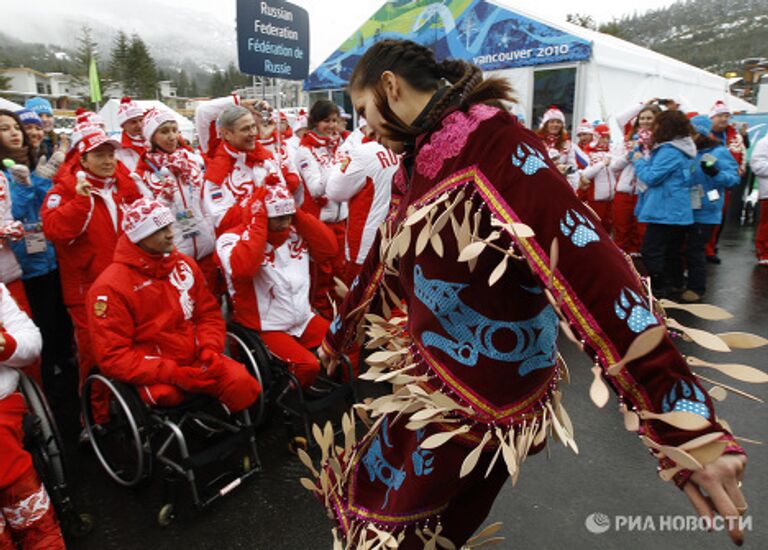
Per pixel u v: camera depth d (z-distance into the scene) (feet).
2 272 10.46
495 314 3.90
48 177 12.04
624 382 3.02
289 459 9.95
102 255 10.39
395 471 4.63
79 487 9.28
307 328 10.78
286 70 15.40
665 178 17.21
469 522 4.81
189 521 8.40
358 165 11.61
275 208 9.73
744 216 33.53
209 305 9.63
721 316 3.28
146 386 8.43
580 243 3.20
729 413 11.26
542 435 4.11
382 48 4.17
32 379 8.19
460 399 4.04
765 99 52.13
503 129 3.66
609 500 8.63
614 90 32.30
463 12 33.55
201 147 14.05
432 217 3.88
